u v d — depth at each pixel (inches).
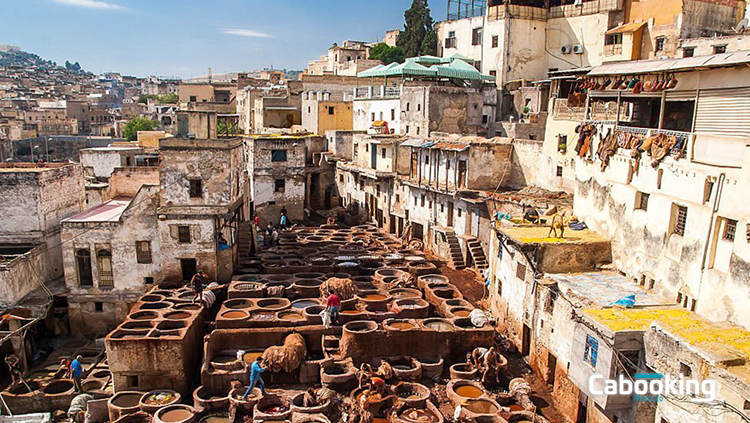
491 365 904.3
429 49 2433.6
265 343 987.3
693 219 756.6
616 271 917.8
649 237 846.5
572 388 807.1
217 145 1165.1
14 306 1080.8
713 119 763.4
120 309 1206.9
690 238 760.3
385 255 1460.4
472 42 2143.2
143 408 856.3
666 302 784.3
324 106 2319.1
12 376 978.1
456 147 1430.9
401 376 917.8
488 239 1353.3
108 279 1205.1
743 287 661.3
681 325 660.7
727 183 700.0
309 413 828.0
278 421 820.6
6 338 944.3
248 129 3102.9
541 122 1748.3
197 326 1024.9
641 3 1691.7
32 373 1029.2
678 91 831.1
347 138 2135.8
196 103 3533.5
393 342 967.0
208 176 1176.2
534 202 1205.7
